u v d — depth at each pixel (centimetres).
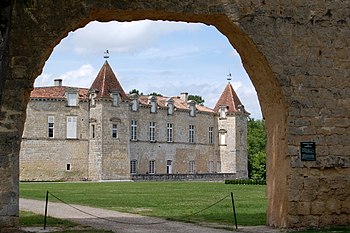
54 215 2136
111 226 1758
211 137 10300
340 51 1714
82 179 8225
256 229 1662
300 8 1692
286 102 1658
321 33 1703
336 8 1722
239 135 10281
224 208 2508
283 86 1658
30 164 7962
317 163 1659
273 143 1761
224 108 10312
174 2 1592
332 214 1658
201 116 10119
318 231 1574
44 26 1521
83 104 8344
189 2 1605
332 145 1678
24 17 1514
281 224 1672
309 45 1689
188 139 9856
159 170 9331
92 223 1845
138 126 9056
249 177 10938
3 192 1473
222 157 10294
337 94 1700
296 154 1650
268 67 1662
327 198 1659
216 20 1659
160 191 4312
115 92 8375
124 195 3656
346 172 1681
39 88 8269
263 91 1775
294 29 1681
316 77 1686
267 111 1794
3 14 1371
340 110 1697
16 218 1482
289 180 1641
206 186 5609
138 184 6284
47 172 8038
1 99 1443
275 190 1739
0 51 1389
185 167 9750
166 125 9500
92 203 2836
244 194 3856
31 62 1509
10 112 1491
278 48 1662
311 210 1644
